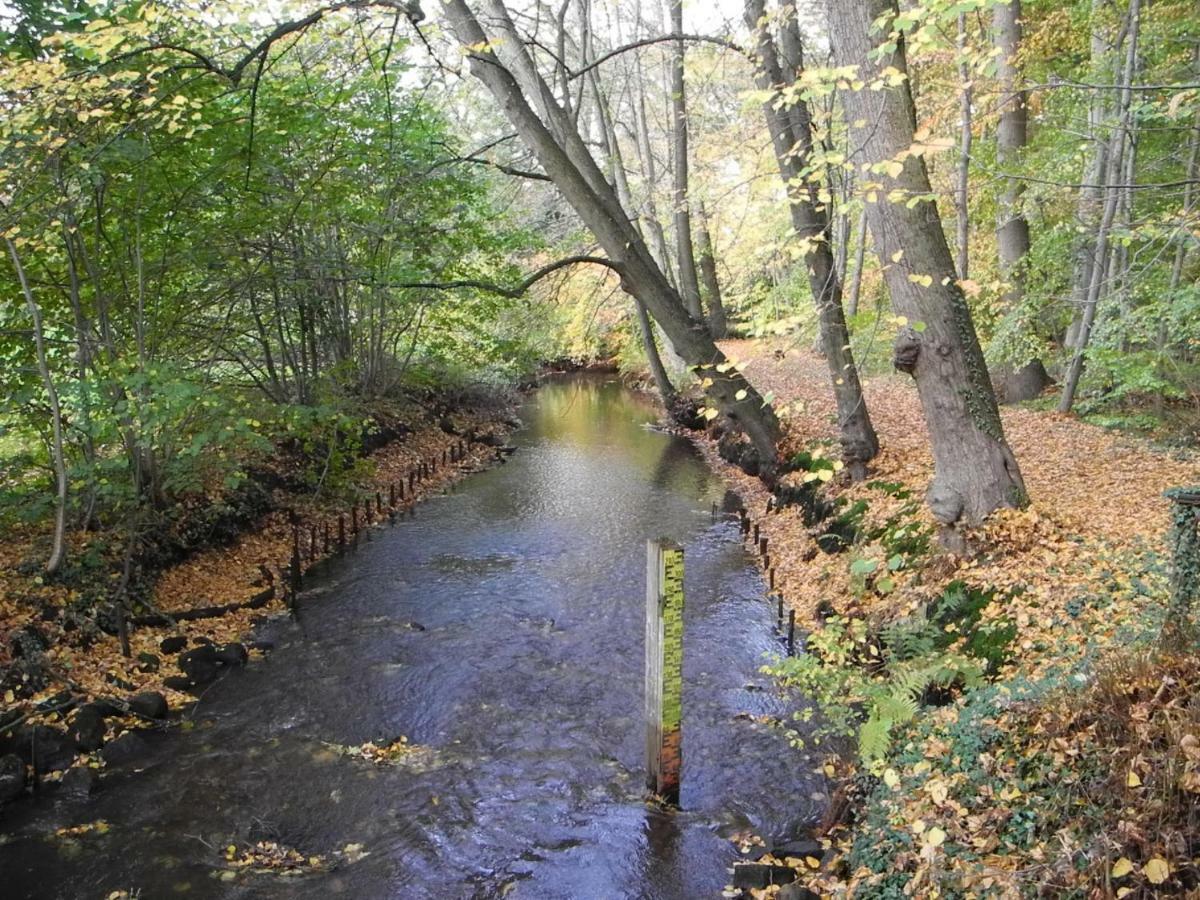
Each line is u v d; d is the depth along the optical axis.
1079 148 13.12
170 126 8.77
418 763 7.64
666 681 6.77
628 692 8.98
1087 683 5.04
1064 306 15.91
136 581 10.36
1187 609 4.95
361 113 14.91
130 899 5.83
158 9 8.55
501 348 23.89
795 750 7.69
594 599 11.68
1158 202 12.85
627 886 5.95
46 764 7.30
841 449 13.41
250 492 13.62
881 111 7.50
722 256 27.02
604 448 22.80
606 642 10.26
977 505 8.98
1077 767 4.61
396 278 14.20
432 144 15.44
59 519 9.16
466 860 6.30
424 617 11.09
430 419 22.61
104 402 9.40
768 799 6.97
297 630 10.65
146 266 11.23
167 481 11.06
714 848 6.34
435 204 16.72
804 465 15.25
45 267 10.08
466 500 17.22
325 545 13.52
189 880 6.04
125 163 9.58
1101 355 12.59
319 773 7.46
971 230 20.16
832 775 6.95
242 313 14.52
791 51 12.86
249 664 9.66
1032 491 10.77
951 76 16.77
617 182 23.73
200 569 11.70
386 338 21.52
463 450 20.98
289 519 14.24
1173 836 3.83
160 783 7.25
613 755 7.76
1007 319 15.09
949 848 4.66
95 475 9.65
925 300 8.93
